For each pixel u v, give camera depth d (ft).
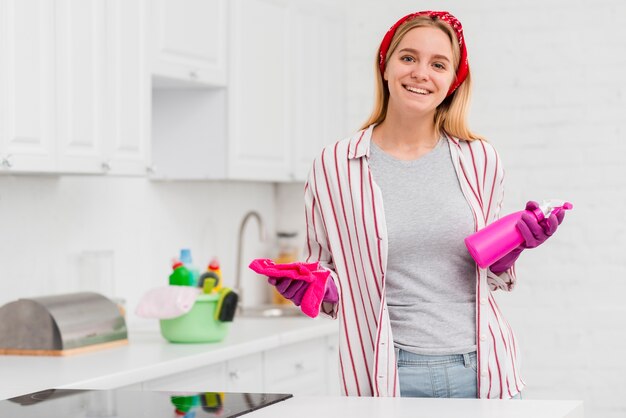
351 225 8.05
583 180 15.83
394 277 7.88
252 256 17.06
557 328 15.87
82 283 13.04
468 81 8.23
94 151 11.39
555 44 15.93
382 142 8.18
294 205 17.66
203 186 15.71
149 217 14.48
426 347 7.74
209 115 14.20
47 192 12.57
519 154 16.06
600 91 15.79
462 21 16.30
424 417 6.31
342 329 8.12
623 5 15.71
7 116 10.11
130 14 12.01
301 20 15.81
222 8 13.96
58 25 10.83
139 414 6.68
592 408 15.78
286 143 15.52
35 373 9.62
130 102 12.00
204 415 6.49
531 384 15.96
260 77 14.83
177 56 12.96
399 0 16.75
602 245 15.74
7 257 11.93
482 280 7.84
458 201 7.95
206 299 11.81
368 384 8.05
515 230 7.59
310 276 7.19
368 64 16.94
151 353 11.02
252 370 12.29
